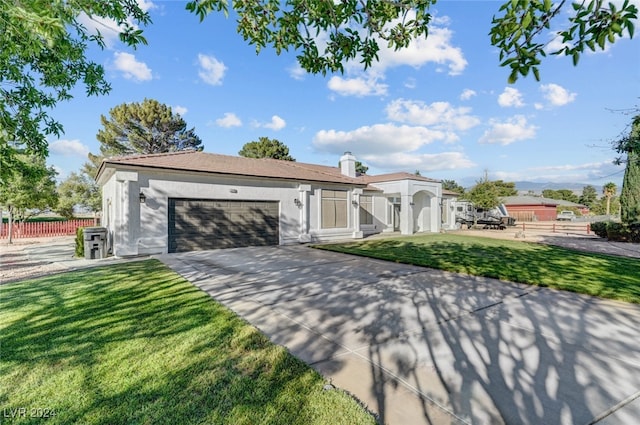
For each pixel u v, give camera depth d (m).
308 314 4.82
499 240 17.23
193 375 2.93
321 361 3.28
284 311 4.96
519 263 9.44
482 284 6.82
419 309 5.08
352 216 18.08
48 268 8.85
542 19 2.03
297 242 15.45
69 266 9.14
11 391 2.63
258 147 40.59
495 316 4.75
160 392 2.64
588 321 4.52
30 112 4.52
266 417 2.33
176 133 33.66
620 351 3.55
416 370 3.10
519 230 26.67
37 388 2.69
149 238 11.35
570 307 5.19
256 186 14.17
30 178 4.94
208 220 12.84
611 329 4.22
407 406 2.51
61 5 2.94
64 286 6.38
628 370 3.12
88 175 28.88
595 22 1.92
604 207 54.31
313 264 9.38
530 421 2.34
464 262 9.51
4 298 5.48
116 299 5.43
